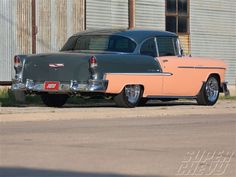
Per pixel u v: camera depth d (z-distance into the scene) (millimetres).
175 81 19203
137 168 8977
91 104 20938
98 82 17109
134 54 18156
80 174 8438
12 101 20469
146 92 18531
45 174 8414
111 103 21562
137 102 18391
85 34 19031
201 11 31828
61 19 26281
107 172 8617
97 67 17094
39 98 21219
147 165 9242
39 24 25609
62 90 17500
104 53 17828
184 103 21953
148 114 16984
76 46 19031
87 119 15680
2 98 21375
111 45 18406
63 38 26328
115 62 17547
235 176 8641
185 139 12141
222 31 32688
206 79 20219
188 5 31281
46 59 17812
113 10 28375
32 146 10891
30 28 25344
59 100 19344
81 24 26969
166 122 15250
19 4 25016
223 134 13023
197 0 31641
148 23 29734
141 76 18203
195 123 15148
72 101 21453
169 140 11953
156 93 18797
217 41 32469
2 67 24641
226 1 32844
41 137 12094
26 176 8258
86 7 27312
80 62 17250
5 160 9477
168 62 19000
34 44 25453
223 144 11547
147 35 18719
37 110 17406
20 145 11000
